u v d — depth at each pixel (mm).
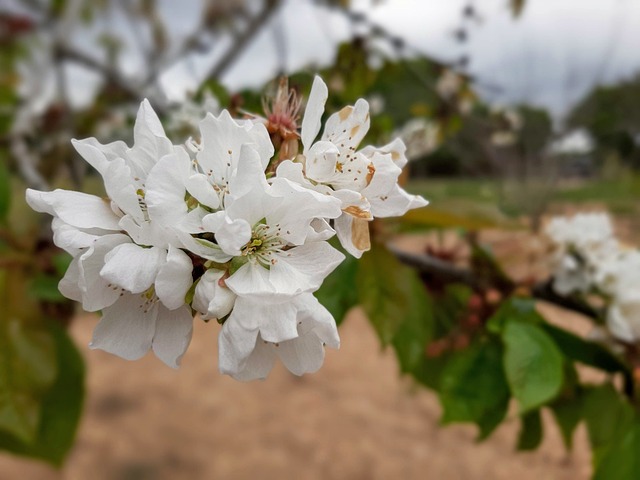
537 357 163
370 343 894
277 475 581
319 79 111
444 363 229
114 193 96
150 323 102
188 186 96
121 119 355
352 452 619
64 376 207
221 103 210
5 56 387
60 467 211
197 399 721
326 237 99
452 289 237
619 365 188
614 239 226
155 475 573
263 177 95
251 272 97
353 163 113
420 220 188
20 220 200
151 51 316
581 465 567
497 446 619
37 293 191
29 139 318
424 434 652
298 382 775
